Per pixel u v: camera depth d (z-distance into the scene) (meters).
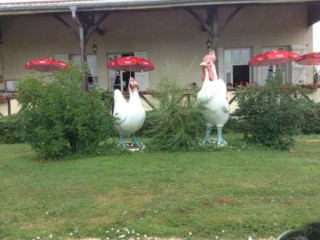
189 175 4.95
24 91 6.64
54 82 6.86
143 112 7.20
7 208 3.92
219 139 7.16
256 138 7.27
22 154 7.58
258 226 3.26
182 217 3.50
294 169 5.16
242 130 7.39
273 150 6.80
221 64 13.71
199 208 3.71
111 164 5.80
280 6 13.32
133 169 5.41
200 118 6.93
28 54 14.20
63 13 10.88
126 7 10.45
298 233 2.32
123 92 11.24
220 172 5.06
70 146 7.07
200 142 7.14
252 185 4.42
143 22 13.90
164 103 6.93
